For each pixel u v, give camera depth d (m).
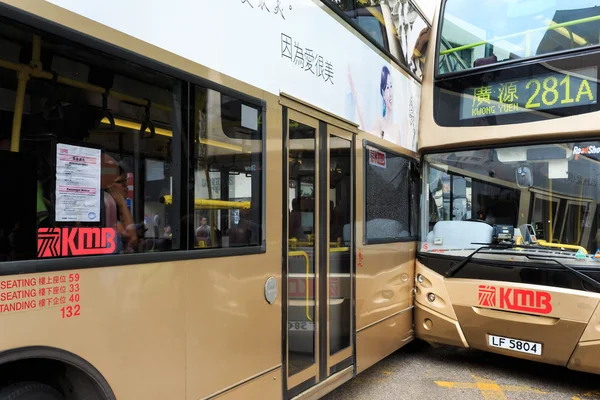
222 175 2.58
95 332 1.90
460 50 5.20
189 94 2.36
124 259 2.02
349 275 3.88
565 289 4.18
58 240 1.82
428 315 5.07
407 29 5.11
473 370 5.02
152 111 2.20
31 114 1.79
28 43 1.76
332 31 3.69
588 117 4.34
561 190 4.54
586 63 4.39
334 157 3.69
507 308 4.46
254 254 2.78
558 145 4.57
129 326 2.04
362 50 4.15
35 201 1.77
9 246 1.68
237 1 2.70
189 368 2.33
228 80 2.61
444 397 4.22
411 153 5.25
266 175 2.90
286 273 3.07
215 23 2.53
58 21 1.81
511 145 4.80
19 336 1.66
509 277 4.49
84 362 1.85
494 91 4.89
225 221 2.60
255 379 2.78
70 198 1.88
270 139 2.94
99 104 2.00
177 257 2.28
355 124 3.98
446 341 5.00
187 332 2.32
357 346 3.96
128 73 2.09
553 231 4.55
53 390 1.87
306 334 3.31
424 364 5.23
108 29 1.99
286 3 3.13
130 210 2.10
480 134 4.92
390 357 5.51
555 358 4.28
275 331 2.96
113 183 2.04
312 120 3.39
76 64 1.91
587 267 4.12
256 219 2.82
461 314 4.77
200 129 2.44
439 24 5.43
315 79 3.44
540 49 4.68
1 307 1.62
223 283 2.55
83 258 1.87
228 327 2.57
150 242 2.18
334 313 3.66
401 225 4.97
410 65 5.23
